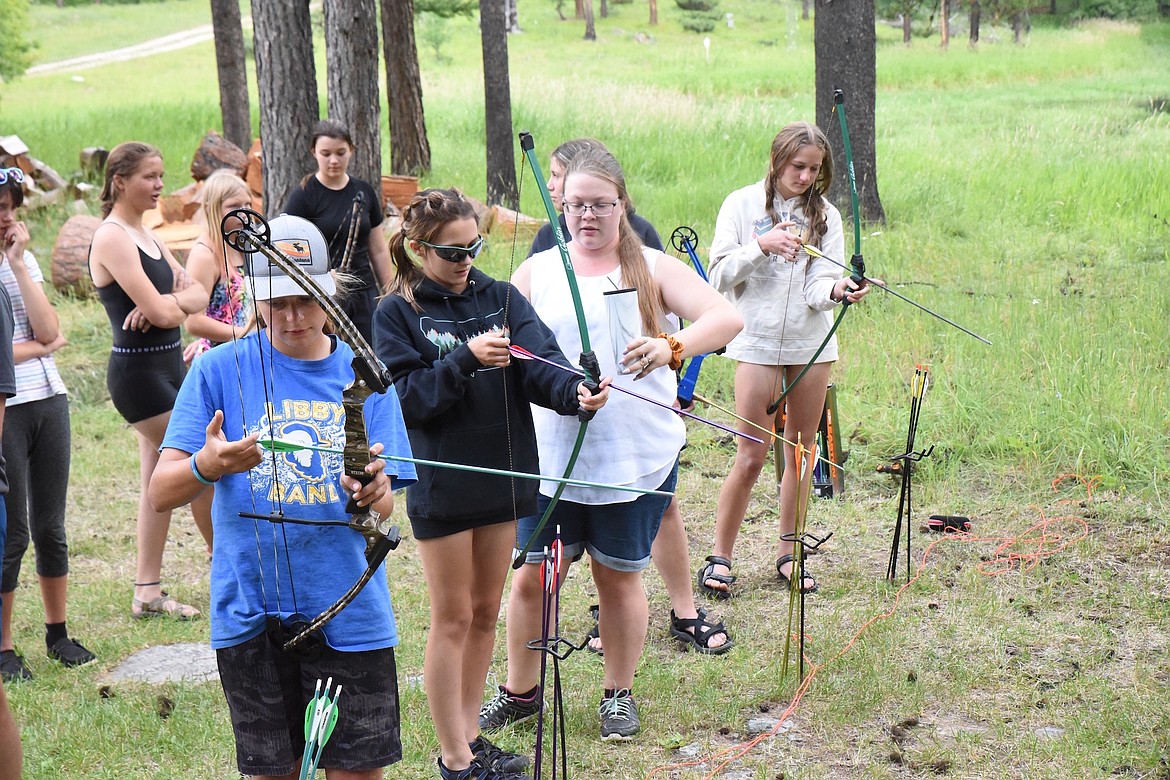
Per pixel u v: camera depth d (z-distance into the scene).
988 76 31.62
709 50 41.03
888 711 3.68
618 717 3.62
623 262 3.50
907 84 31.11
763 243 4.14
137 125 19.34
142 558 4.80
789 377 4.52
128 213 4.48
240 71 15.70
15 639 4.61
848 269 4.17
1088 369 6.35
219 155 12.26
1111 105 22.97
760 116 18.88
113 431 7.40
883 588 4.58
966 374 6.59
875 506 5.48
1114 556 4.74
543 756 3.51
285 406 2.57
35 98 32.56
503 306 3.23
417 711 3.82
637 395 3.21
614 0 54.94
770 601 4.59
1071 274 8.88
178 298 4.53
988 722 3.59
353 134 10.02
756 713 3.74
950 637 4.14
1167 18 43.72
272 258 2.23
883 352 7.03
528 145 2.92
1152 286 8.09
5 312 3.20
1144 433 5.71
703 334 3.35
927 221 11.05
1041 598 4.42
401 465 2.62
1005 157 14.54
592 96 20.80
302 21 8.86
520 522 3.53
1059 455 5.68
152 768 3.58
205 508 4.95
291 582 2.54
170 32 52.50
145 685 4.16
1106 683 3.75
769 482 5.92
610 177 3.39
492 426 3.10
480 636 3.35
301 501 2.54
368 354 2.29
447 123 19.47
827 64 10.62
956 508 5.36
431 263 3.13
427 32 37.22
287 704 2.60
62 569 4.36
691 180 14.12
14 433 4.10
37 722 3.87
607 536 3.48
